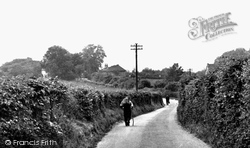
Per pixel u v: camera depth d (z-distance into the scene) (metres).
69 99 11.49
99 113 16.77
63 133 8.96
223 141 9.41
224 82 9.42
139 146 10.91
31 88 7.64
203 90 13.14
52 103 9.25
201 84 13.77
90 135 11.84
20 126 6.60
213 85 11.62
